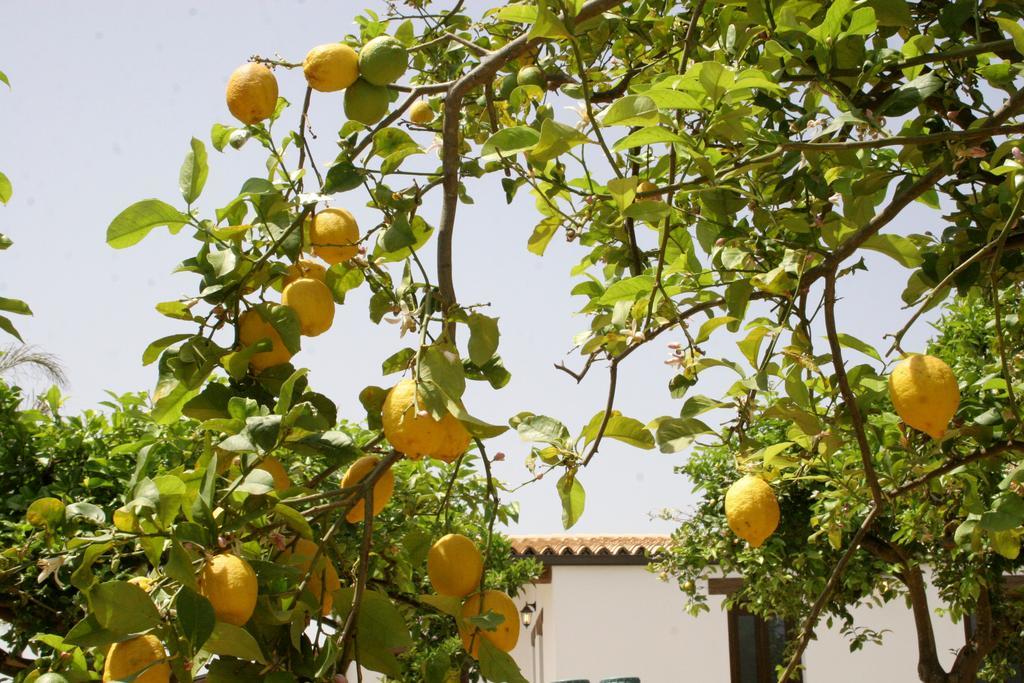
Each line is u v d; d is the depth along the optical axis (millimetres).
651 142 1509
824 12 1987
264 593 1368
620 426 1721
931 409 1578
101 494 3664
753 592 7098
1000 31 2199
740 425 1742
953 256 2062
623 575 10453
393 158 1720
